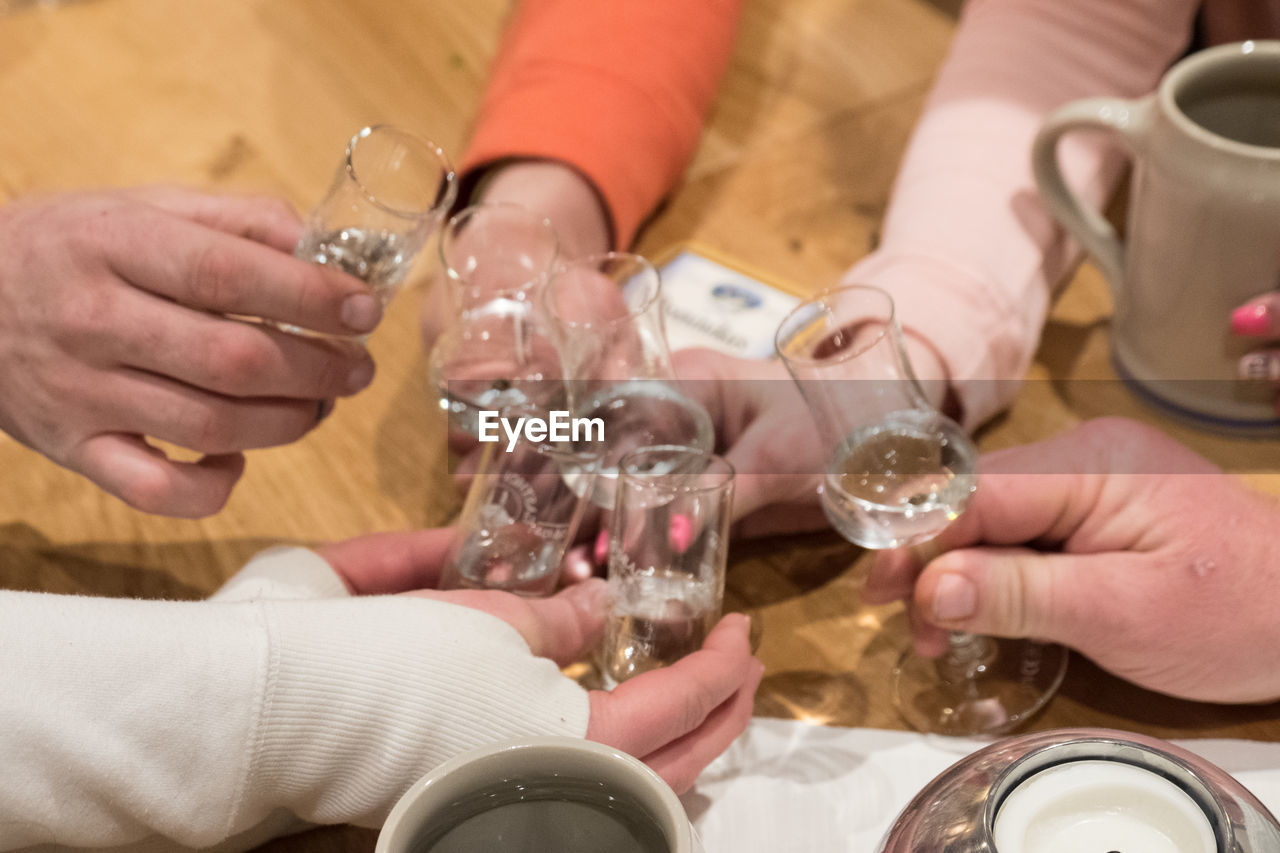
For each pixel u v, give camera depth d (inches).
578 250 32.1
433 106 36.8
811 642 27.5
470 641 24.2
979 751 22.6
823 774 25.6
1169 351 29.4
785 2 39.1
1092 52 33.4
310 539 29.2
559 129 32.9
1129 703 26.1
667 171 34.0
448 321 30.0
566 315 28.0
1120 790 21.5
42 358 27.2
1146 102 28.7
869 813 25.0
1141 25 33.4
